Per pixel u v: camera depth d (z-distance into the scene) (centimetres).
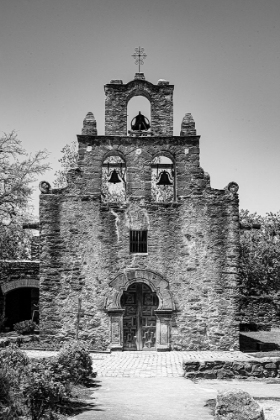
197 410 1190
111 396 1359
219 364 1689
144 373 1758
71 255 2328
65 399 1248
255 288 3706
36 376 1061
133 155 2398
